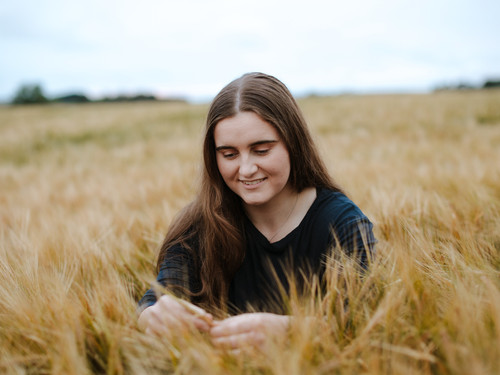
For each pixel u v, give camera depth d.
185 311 1.18
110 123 19.48
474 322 1.00
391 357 0.99
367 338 1.05
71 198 4.18
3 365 1.08
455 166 4.29
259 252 1.53
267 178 1.36
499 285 1.18
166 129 16.11
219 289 1.52
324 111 18.77
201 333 1.16
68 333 1.07
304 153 1.46
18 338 1.24
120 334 1.17
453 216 1.93
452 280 1.23
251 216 1.55
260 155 1.33
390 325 1.09
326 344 1.07
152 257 2.12
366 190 2.98
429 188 3.01
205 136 1.43
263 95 1.31
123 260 1.98
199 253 1.56
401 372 0.91
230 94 1.33
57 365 1.03
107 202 3.80
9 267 1.60
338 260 1.35
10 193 4.88
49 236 2.19
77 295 1.43
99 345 1.20
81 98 77.88
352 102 25.09
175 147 9.28
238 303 1.55
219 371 0.96
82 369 1.02
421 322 1.10
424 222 2.06
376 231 1.98
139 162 7.52
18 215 3.09
